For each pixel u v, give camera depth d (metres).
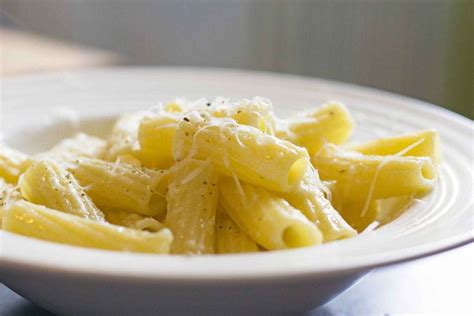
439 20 0.98
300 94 0.56
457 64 0.98
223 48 1.07
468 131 0.49
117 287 0.31
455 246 0.34
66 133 0.53
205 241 0.37
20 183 0.41
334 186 0.42
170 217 0.37
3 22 0.97
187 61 1.09
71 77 0.57
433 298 0.41
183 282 0.30
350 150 0.45
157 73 0.58
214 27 1.07
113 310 0.34
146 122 0.41
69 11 1.10
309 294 0.34
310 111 0.45
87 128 0.54
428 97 1.00
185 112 0.41
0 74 0.72
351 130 0.44
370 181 0.42
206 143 0.38
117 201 0.40
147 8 1.08
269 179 0.37
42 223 0.35
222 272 0.30
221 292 0.32
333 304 0.40
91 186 0.40
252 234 0.36
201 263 0.30
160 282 0.30
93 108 0.54
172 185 0.38
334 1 1.00
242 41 1.05
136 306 0.33
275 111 0.55
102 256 0.31
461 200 0.40
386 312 0.39
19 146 0.51
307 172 0.39
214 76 0.58
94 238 0.35
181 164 0.38
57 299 0.34
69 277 0.30
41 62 0.79
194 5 1.07
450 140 0.48
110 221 0.39
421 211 0.39
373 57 1.01
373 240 0.34
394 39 1.00
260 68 1.05
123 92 0.56
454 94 0.99
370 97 0.55
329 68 1.02
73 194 0.39
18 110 0.53
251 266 0.30
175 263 0.30
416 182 0.41
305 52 1.03
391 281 0.42
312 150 0.43
